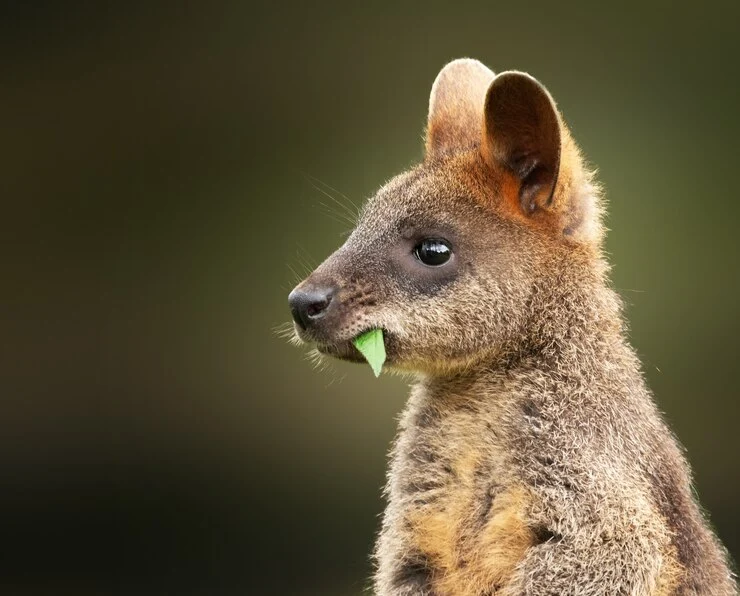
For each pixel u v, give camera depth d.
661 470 11.62
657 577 11.12
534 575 11.22
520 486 11.55
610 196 22.81
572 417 11.63
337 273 12.39
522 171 12.28
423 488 12.36
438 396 12.55
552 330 12.02
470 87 13.94
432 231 12.32
